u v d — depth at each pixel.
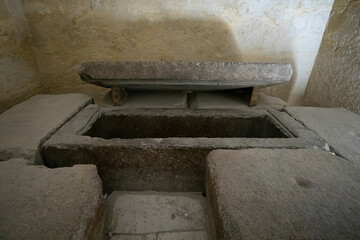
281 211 0.62
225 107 1.54
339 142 1.05
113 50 1.91
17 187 0.73
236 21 1.81
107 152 1.00
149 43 1.88
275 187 0.71
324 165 0.84
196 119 1.43
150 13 1.77
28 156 0.92
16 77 1.68
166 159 1.01
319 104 1.86
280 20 1.80
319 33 1.84
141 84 1.44
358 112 1.47
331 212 0.62
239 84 1.43
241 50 1.92
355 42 1.50
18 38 1.70
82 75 1.33
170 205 1.02
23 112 1.31
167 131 1.48
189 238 0.87
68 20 1.78
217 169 0.80
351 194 0.69
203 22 1.81
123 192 1.10
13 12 1.64
